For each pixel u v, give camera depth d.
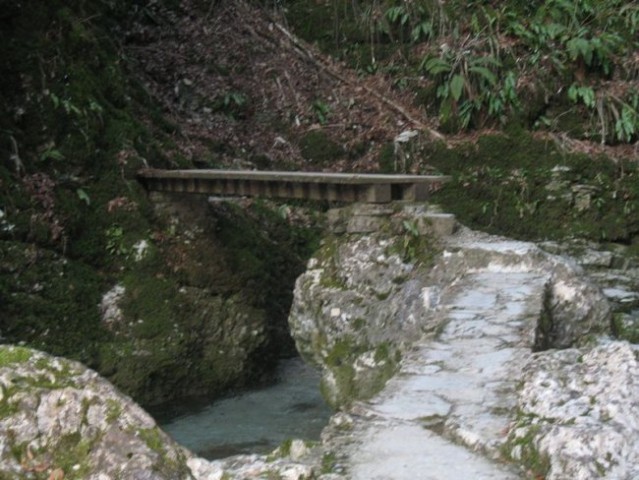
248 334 8.52
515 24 11.86
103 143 8.65
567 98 11.41
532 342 4.73
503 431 3.63
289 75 12.34
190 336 8.16
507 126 11.34
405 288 6.22
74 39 8.82
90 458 2.49
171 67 11.76
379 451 3.57
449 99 11.58
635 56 11.66
